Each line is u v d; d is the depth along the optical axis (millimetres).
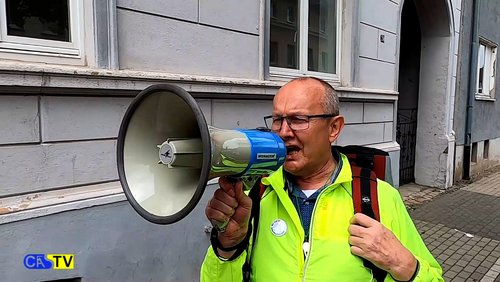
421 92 8734
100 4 2828
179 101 1190
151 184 1274
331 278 1532
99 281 2895
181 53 3402
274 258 1617
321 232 1598
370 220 1543
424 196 7949
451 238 5719
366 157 1838
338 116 1706
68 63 2781
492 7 10430
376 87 6340
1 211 2396
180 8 3361
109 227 2924
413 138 8930
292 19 4938
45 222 2580
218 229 1468
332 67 5734
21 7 2582
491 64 11133
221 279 1648
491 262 4934
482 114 10500
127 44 3033
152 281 3238
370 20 6047
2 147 2422
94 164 2867
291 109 1601
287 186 1715
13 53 2527
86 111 2799
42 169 2602
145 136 1309
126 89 2967
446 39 8320
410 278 1495
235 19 3857
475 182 9445
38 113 2566
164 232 3297
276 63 4734
